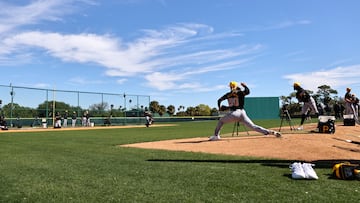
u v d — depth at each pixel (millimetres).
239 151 9414
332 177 5828
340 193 4789
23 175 6316
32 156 8992
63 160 8180
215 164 7332
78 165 7398
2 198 4742
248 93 11805
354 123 17656
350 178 5617
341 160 7660
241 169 6637
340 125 18594
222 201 4484
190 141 12469
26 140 14906
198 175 6109
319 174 6086
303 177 5668
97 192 5016
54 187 5348
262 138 11320
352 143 10438
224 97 11859
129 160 8078
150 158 8414
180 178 5887
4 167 7203
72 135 18797
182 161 7855
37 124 34750
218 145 10688
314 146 9344
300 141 10258
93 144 12461
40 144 12688
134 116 43469
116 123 41531
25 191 5109
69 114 37438
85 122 38000
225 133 16875
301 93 15055
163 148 10656
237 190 5023
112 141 13766
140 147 11109
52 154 9414
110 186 5375
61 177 6102
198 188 5176
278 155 8500
